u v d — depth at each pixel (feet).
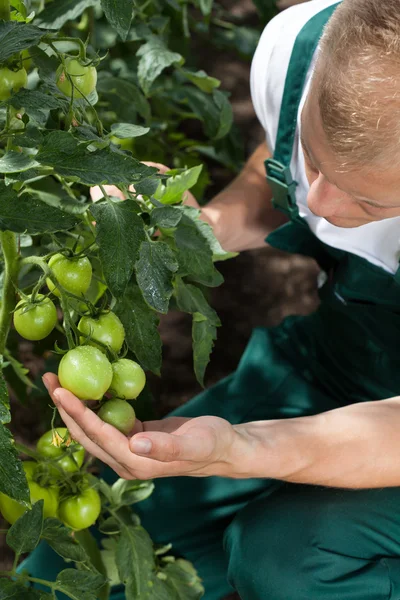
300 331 5.61
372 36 3.04
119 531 4.39
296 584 4.22
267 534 4.38
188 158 7.72
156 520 5.05
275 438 3.93
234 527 4.57
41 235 4.67
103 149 2.98
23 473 2.85
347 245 4.69
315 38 4.44
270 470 3.89
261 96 4.88
